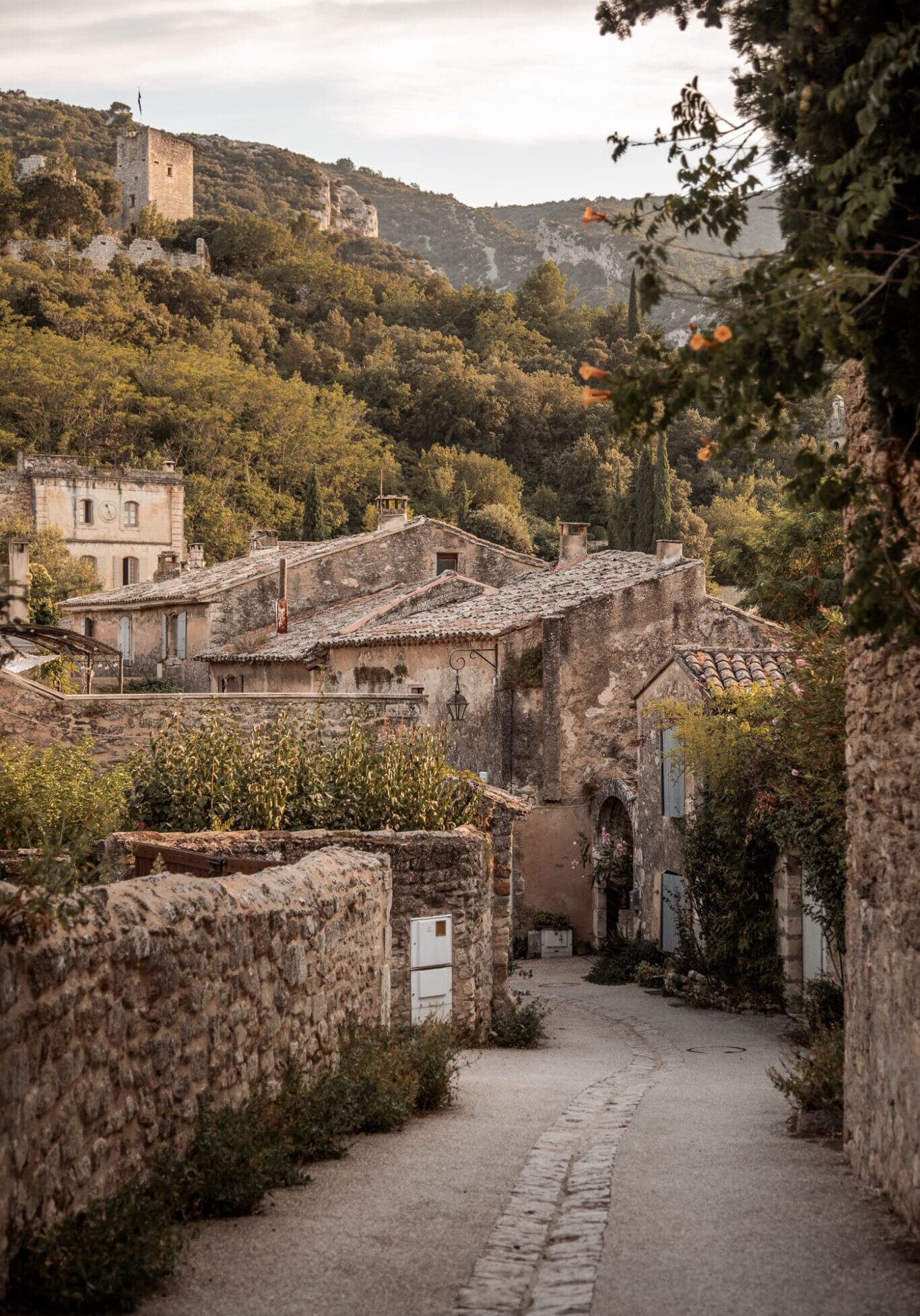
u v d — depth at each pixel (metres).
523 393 106.56
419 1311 5.05
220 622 39.53
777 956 19.53
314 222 176.12
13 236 129.12
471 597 35.56
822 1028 10.85
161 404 94.06
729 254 4.84
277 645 36.50
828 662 12.10
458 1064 13.52
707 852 20.48
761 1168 7.71
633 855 26.17
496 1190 7.07
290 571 40.12
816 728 12.25
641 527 61.53
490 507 79.19
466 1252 5.85
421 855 14.61
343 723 22.08
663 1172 7.55
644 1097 11.00
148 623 44.47
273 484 94.19
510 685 28.16
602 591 28.84
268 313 132.12
